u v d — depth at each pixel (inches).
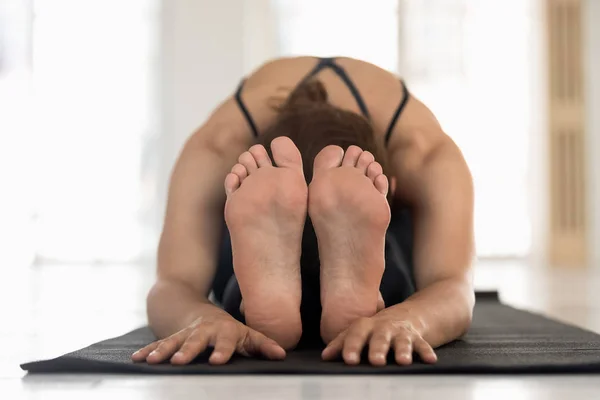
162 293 51.0
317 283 49.8
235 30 199.8
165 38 201.5
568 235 219.1
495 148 214.5
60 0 203.3
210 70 200.4
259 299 43.8
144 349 43.4
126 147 203.2
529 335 57.4
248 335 43.6
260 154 44.7
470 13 211.9
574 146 218.8
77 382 38.7
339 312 44.1
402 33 208.5
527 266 201.3
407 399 34.2
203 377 39.3
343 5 207.2
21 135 203.5
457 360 42.8
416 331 43.3
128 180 203.3
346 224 43.0
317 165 44.6
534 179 215.2
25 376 40.7
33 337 64.4
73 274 161.5
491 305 87.7
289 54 207.2
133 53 202.5
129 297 109.4
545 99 216.4
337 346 42.3
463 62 211.6
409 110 58.7
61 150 204.1
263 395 34.8
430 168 54.3
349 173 43.3
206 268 53.8
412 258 55.7
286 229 43.4
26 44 203.5
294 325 44.3
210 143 56.1
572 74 219.6
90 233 203.5
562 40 218.5
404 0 208.7
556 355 45.5
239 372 39.8
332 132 48.9
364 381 38.1
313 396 34.6
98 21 203.2
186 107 201.0
